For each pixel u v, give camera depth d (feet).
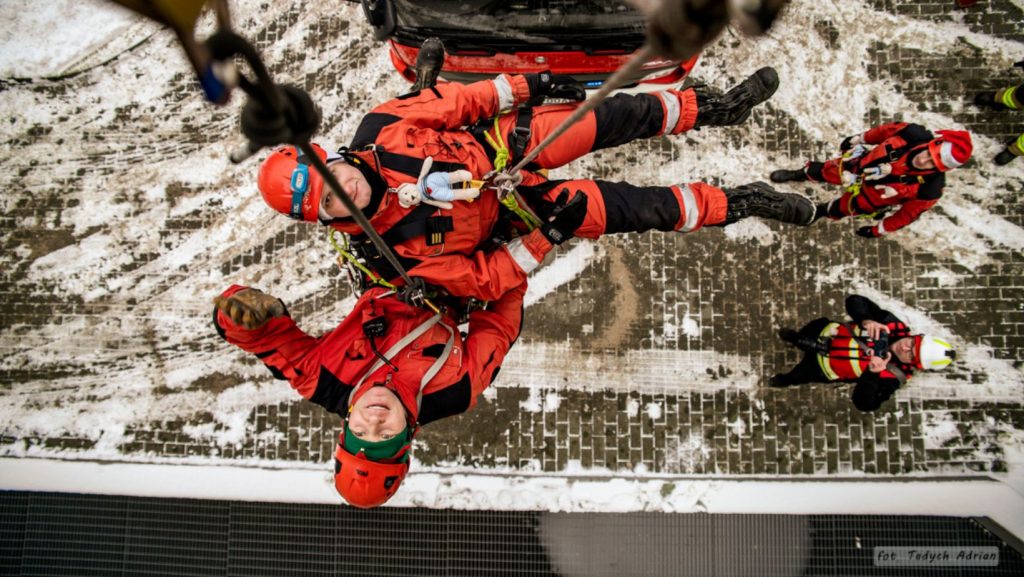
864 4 18.40
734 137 18.21
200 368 18.30
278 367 11.55
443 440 17.53
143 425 18.12
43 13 19.70
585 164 18.26
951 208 17.66
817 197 17.83
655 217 13.08
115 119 19.39
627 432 17.33
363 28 19.20
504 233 12.53
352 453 10.56
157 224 18.94
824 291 17.58
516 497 17.07
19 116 19.52
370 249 11.36
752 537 16.89
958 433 16.92
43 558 17.87
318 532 17.54
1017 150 17.07
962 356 17.17
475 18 13.93
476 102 12.10
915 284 17.51
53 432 18.17
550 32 13.93
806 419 17.16
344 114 18.99
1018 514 16.40
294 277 18.53
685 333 17.63
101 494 17.93
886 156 15.03
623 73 5.72
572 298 17.90
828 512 16.72
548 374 17.65
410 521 17.38
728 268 17.79
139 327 18.57
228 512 17.75
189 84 19.42
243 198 18.92
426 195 11.02
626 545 16.97
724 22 4.28
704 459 17.15
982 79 17.98
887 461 16.94
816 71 18.29
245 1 19.47
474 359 11.82
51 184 19.24
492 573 17.12
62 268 18.90
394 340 11.55
